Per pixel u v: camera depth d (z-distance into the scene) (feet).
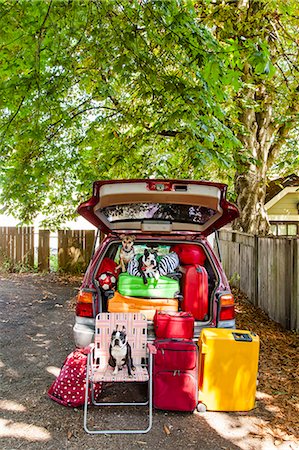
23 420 10.98
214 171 33.65
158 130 17.99
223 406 11.73
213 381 11.75
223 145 17.98
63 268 36.88
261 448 9.84
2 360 15.57
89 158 24.61
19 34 16.08
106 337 11.71
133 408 11.89
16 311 23.71
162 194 13.03
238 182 32.68
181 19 14.08
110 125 21.81
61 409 11.68
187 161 18.63
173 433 10.51
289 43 27.78
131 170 24.38
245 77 24.07
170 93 15.88
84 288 13.23
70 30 16.51
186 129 17.19
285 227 48.19
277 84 30.17
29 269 37.68
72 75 18.57
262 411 11.80
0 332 19.36
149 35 15.29
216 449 9.77
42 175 20.34
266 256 23.30
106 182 12.87
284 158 37.63
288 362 15.61
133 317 11.85
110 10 14.87
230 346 11.74
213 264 13.97
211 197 13.16
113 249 15.98
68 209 35.68
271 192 48.96
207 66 14.43
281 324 20.83
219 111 16.90
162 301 13.39
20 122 19.53
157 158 27.22
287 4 22.57
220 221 15.14
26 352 16.53
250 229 32.01
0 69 17.97
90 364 11.28
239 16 20.61
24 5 14.70
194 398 11.57
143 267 13.64
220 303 13.16
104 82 20.54
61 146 23.00
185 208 14.76
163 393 11.51
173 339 11.84
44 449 9.63
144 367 11.44
